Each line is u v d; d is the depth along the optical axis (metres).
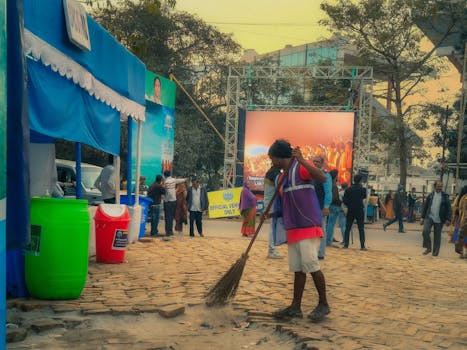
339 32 38.06
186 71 39.16
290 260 5.90
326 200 11.53
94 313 5.78
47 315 5.73
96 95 8.59
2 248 3.47
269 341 5.20
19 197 3.86
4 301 3.51
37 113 6.55
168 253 11.17
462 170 36.84
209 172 41.84
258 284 7.85
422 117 38.41
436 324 5.94
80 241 6.29
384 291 7.97
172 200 16.28
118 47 9.80
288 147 6.00
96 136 9.09
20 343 4.84
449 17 38.06
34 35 6.21
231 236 17.16
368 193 30.44
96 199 17.19
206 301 6.24
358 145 30.28
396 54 37.50
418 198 40.03
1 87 3.44
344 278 9.05
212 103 40.66
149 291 7.01
